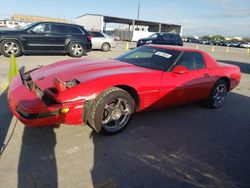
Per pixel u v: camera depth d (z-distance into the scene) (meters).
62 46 12.22
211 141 4.18
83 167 3.15
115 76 3.87
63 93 3.44
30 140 3.67
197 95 5.15
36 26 11.49
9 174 2.90
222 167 3.44
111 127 3.97
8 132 3.85
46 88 3.56
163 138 4.11
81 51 12.76
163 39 20.59
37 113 3.30
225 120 5.18
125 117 4.10
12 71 6.32
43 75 4.01
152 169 3.24
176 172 3.23
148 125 4.54
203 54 5.35
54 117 3.39
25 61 10.26
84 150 3.53
